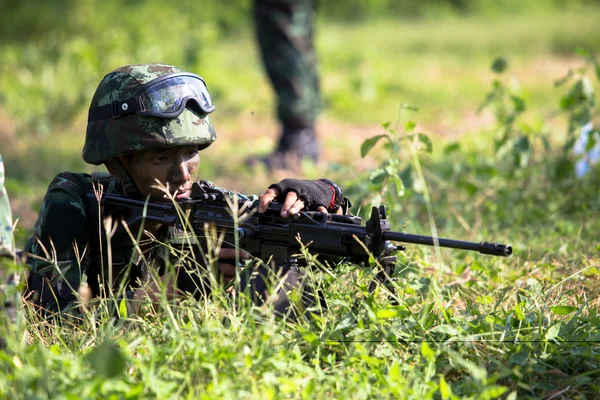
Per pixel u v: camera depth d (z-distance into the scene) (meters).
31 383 3.57
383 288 4.53
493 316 4.76
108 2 26.25
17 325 4.04
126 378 3.77
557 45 28.91
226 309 4.55
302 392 3.78
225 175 11.99
